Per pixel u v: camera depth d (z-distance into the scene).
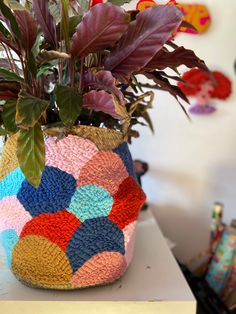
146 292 0.58
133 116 0.66
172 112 1.05
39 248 0.54
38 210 0.53
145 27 0.47
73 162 0.53
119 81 0.54
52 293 0.57
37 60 0.49
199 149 1.08
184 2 0.95
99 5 0.43
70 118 0.45
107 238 0.55
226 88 1.04
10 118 0.46
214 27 1.00
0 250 0.71
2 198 0.56
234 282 0.97
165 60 0.54
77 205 0.53
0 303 0.55
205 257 1.08
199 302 0.93
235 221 1.04
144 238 0.81
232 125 1.07
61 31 0.50
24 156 0.45
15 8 0.43
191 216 1.13
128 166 0.59
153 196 1.10
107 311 0.56
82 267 0.55
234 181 1.11
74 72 0.51
